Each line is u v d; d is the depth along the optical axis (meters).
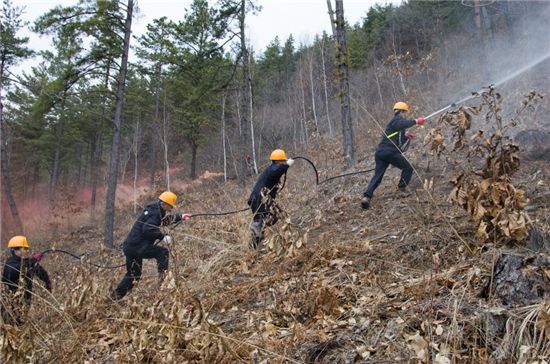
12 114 27.67
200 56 17.86
